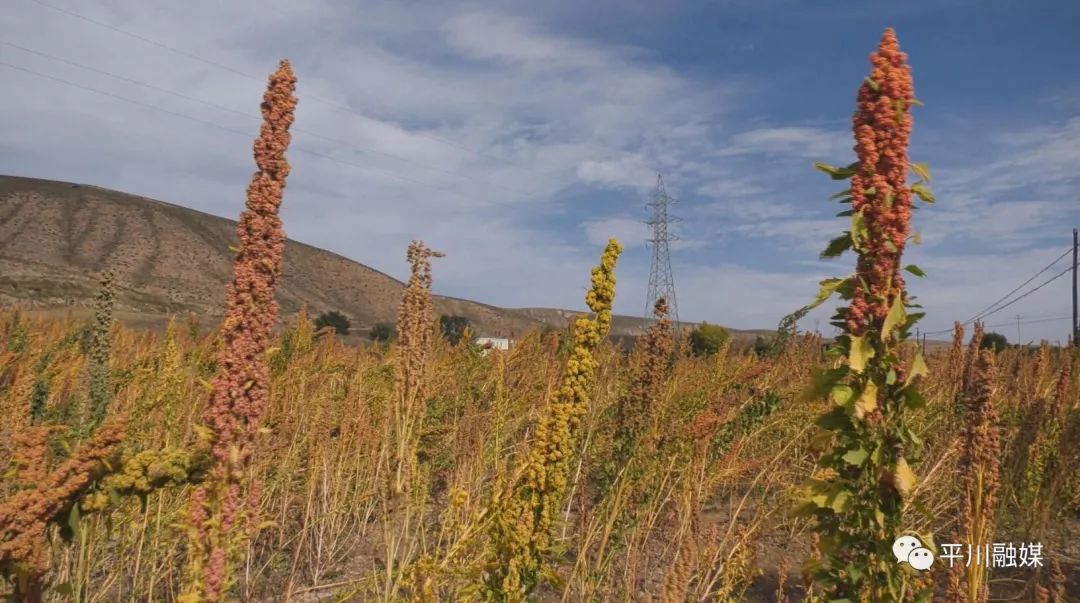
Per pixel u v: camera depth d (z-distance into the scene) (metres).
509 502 4.52
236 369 3.60
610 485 6.42
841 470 3.65
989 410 4.75
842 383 3.63
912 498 4.21
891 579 3.49
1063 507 7.39
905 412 3.82
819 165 3.73
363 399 8.84
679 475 6.69
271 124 3.70
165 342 8.56
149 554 5.99
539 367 10.52
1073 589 7.02
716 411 7.52
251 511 3.77
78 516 3.66
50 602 5.41
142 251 109.69
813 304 3.63
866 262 3.60
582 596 5.46
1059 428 7.93
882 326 3.52
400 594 6.11
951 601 4.71
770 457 7.51
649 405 6.65
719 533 6.88
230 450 3.57
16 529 3.46
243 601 6.43
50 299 68.69
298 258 124.88
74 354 11.29
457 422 8.29
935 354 12.70
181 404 6.88
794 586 7.12
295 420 8.35
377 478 7.00
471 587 4.55
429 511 7.43
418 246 5.74
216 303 99.25
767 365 8.48
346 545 8.34
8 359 9.08
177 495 6.25
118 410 6.88
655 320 6.97
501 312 133.00
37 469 3.70
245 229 3.65
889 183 3.56
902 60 3.61
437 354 10.83
